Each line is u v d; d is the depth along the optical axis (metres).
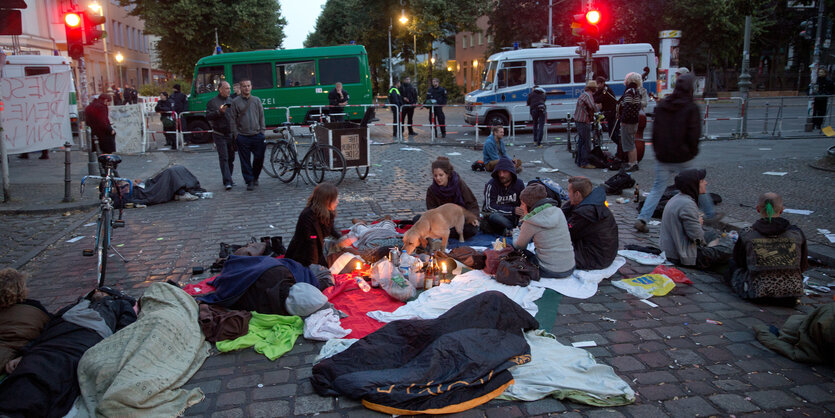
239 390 3.57
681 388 3.53
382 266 5.05
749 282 4.82
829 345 3.72
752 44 38.91
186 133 17.09
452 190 6.62
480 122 19.50
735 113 24.66
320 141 10.78
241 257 5.00
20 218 8.29
